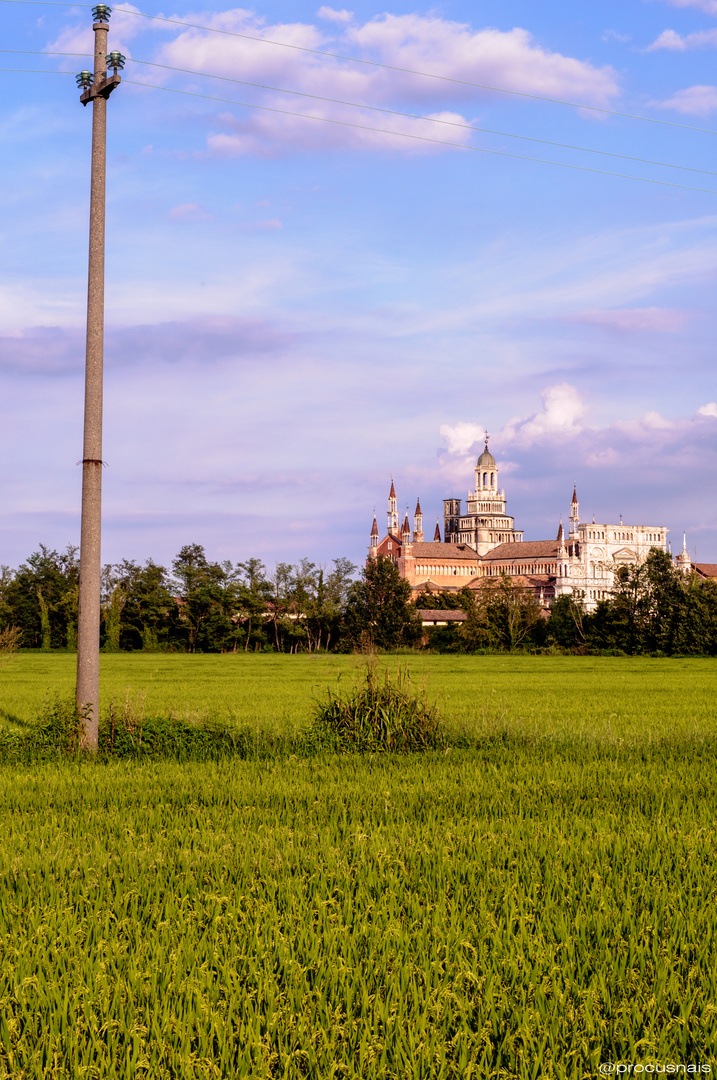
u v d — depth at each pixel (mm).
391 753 23969
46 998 8125
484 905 10477
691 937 9586
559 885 11391
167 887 11312
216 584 152375
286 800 17094
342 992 8375
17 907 10508
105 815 15656
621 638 126250
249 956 9008
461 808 16516
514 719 30062
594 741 25891
